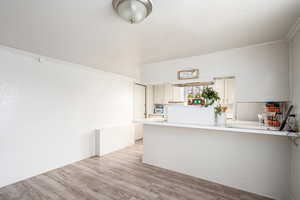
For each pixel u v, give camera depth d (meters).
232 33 1.77
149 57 2.72
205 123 2.27
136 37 1.91
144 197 2.00
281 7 1.26
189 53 2.48
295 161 1.71
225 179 2.27
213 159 2.37
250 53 2.11
